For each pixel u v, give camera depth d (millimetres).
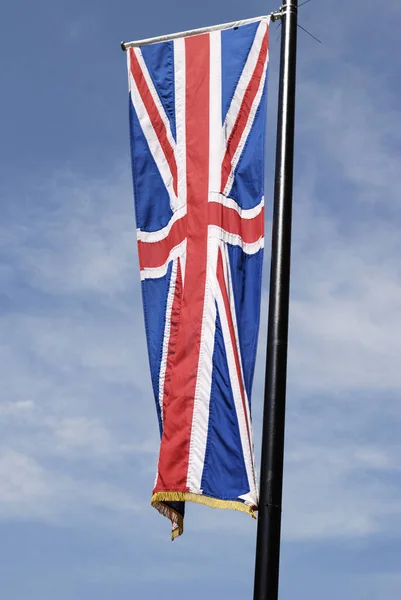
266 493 10453
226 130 13164
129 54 14164
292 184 11977
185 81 13719
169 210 13156
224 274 12328
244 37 13648
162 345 12359
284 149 12156
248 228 12594
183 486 11305
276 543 10234
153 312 12672
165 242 13039
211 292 12250
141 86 13945
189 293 12375
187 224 12797
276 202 11875
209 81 13539
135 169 13516
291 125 12344
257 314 12141
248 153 12992
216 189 12805
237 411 11539
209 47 13758
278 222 11742
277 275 11406
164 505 11562
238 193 12812
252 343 11977
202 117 13359
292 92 12586
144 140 13641
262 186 12750
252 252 12461
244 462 11234
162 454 11609
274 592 10031
